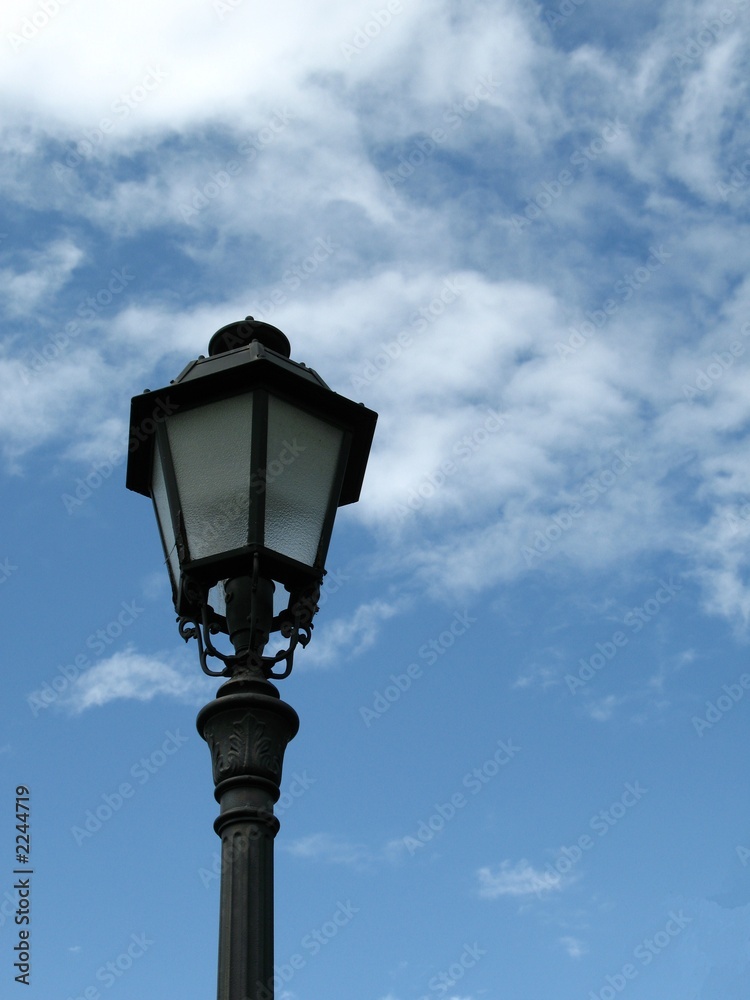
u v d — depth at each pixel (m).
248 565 5.80
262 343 6.79
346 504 6.91
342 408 6.43
